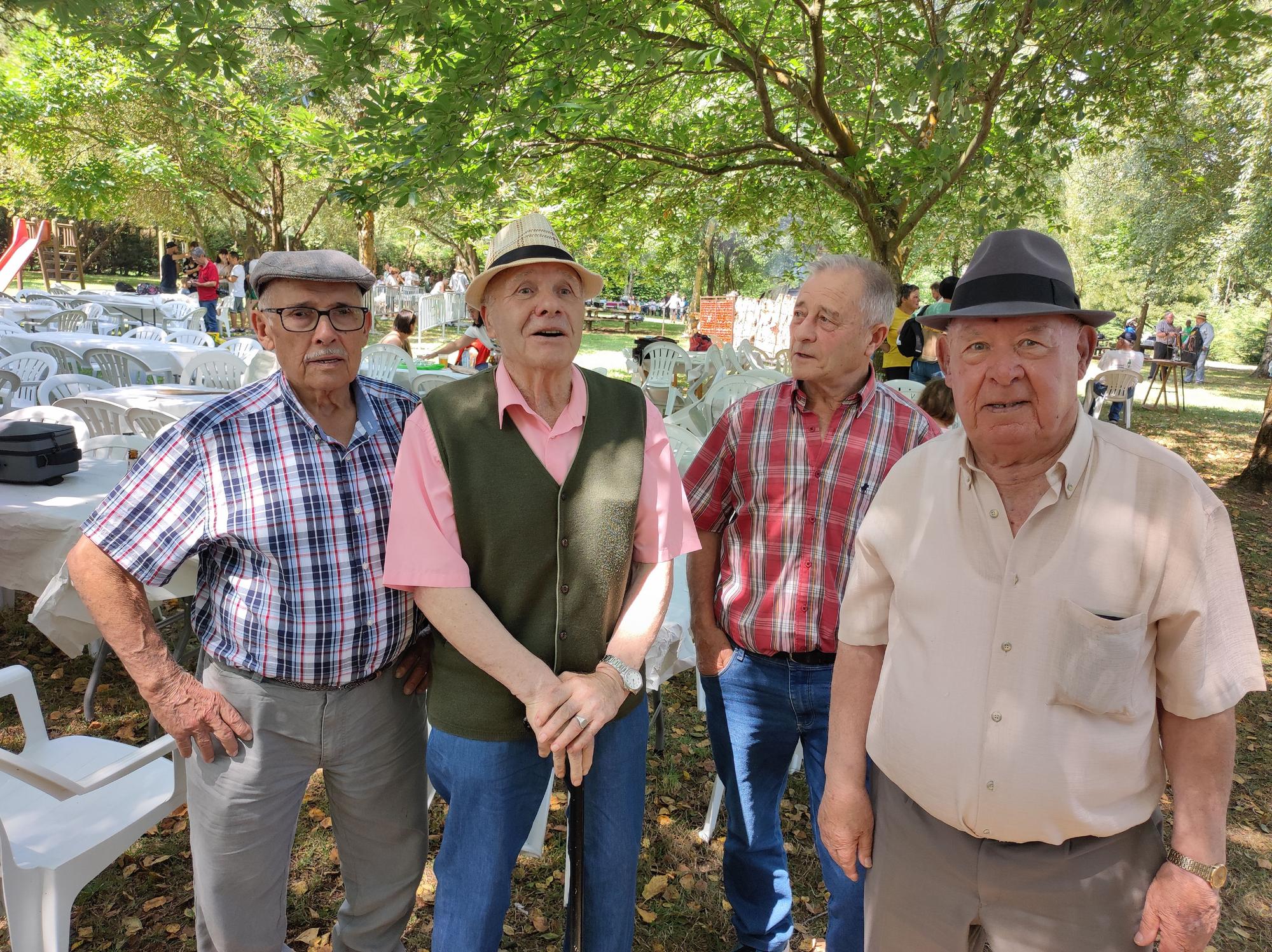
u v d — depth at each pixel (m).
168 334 9.76
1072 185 24.00
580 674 1.55
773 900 2.12
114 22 3.46
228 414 1.59
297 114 9.25
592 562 1.54
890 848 1.42
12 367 5.84
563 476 1.56
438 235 18.50
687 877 2.65
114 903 2.38
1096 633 1.16
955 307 1.21
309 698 1.63
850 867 1.50
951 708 1.27
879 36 6.52
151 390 4.71
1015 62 6.77
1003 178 8.25
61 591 2.66
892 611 1.40
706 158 7.03
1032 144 7.22
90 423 4.38
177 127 12.73
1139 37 5.45
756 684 1.94
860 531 1.46
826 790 1.52
